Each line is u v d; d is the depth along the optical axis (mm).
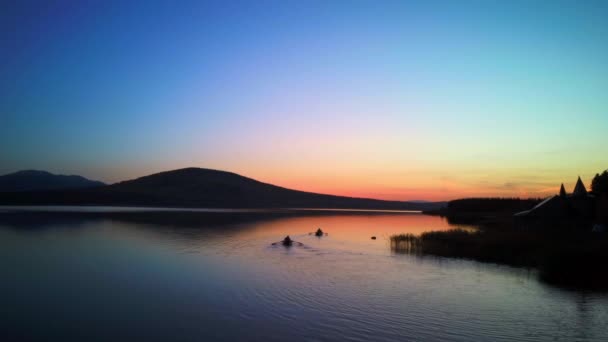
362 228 71375
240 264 30656
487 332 16078
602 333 16047
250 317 17578
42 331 15664
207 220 81250
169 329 15977
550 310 19234
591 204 56719
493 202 149625
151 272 27141
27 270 27188
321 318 17516
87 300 20094
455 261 33688
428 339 15180
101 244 40656
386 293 22234
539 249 34375
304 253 37250
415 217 124688
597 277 26781
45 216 81938
